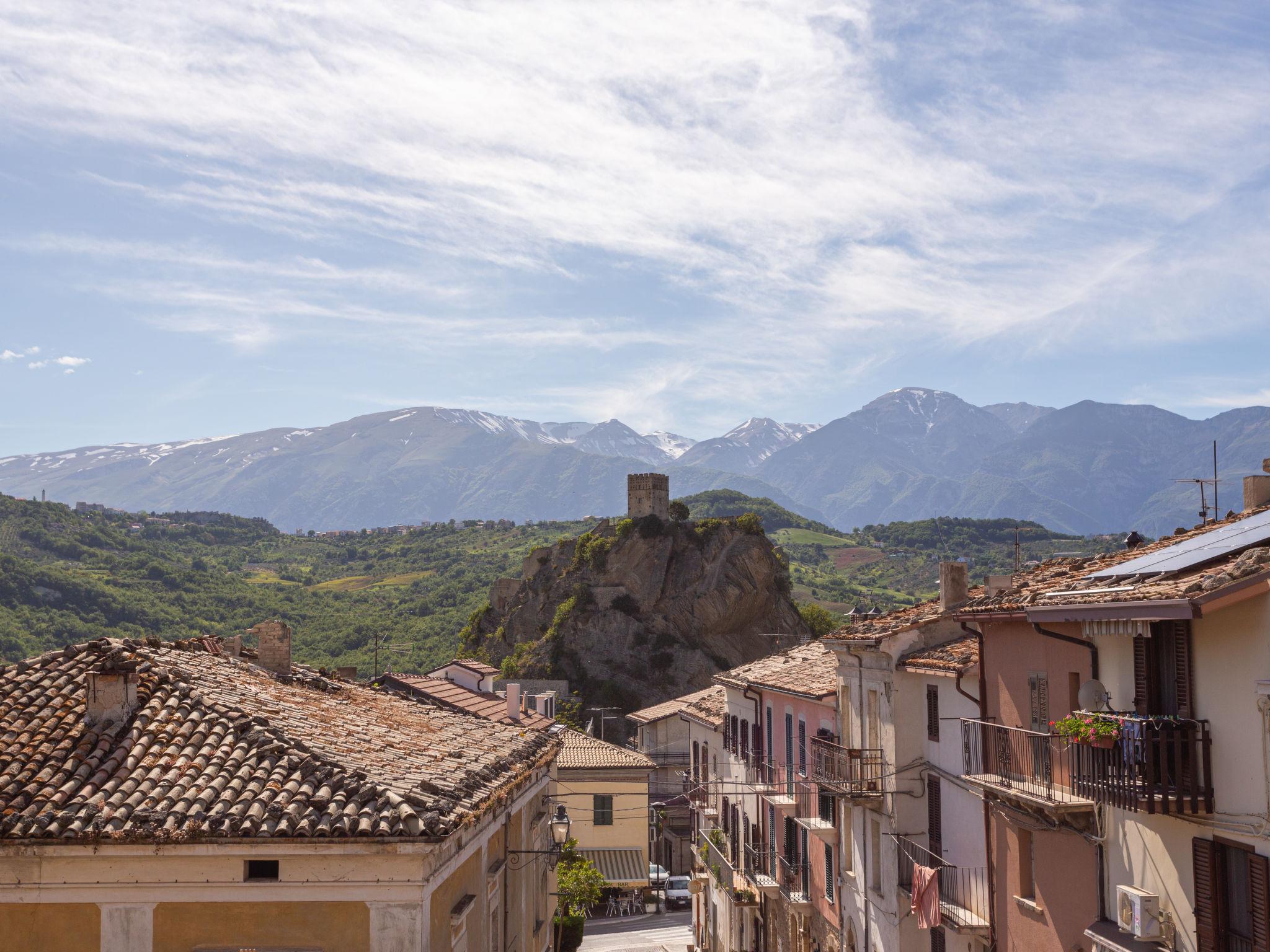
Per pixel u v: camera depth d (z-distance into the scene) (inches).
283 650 1111.6
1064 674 828.6
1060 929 839.1
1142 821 729.6
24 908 621.3
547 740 1258.0
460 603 7327.8
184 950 621.9
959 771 1077.8
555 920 1633.9
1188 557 701.3
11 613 4685.0
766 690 1754.4
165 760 677.9
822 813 1491.1
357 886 628.1
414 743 868.6
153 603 5684.1
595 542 6225.4
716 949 2149.4
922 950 1164.5
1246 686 625.9
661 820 3127.5
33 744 698.2
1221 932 644.1
